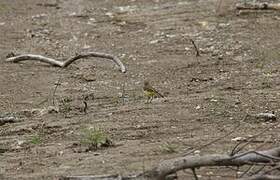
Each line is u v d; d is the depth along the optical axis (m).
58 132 13.16
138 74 18.53
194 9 26.67
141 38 23.19
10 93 17.09
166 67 19.11
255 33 22.31
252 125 12.79
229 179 9.68
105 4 29.83
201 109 14.12
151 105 14.73
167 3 28.55
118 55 21.06
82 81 18.14
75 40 23.48
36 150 11.99
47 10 29.08
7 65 20.11
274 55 19.48
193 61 19.55
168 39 22.66
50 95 16.73
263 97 14.88
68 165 10.87
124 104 15.18
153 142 12.01
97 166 10.68
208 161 8.72
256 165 9.13
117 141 12.23
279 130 12.30
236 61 19.22
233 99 14.80
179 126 12.98
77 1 30.81
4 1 30.81
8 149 12.22
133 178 8.77
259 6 24.97
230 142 11.66
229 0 26.02
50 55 21.53
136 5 29.00
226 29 23.16
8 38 24.02
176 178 9.01
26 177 10.36
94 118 13.99
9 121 14.22
